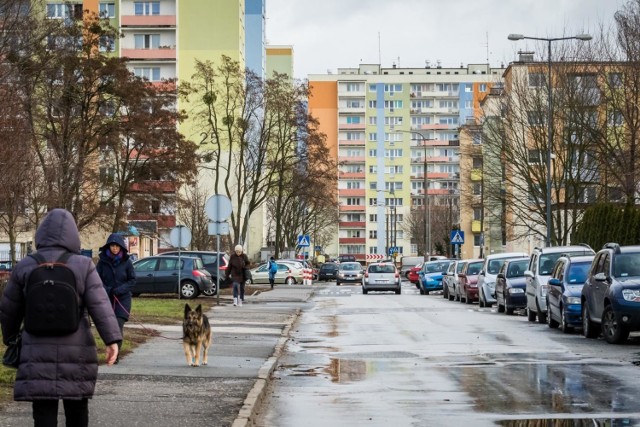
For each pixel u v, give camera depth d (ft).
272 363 64.59
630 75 174.91
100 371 59.26
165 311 117.29
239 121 266.98
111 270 62.75
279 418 43.93
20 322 29.40
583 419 42.14
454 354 72.59
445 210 523.29
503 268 132.46
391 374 60.23
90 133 202.08
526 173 221.87
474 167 260.21
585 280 95.35
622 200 195.93
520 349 76.28
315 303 158.92
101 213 199.41
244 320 111.86
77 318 28.76
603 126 192.54
